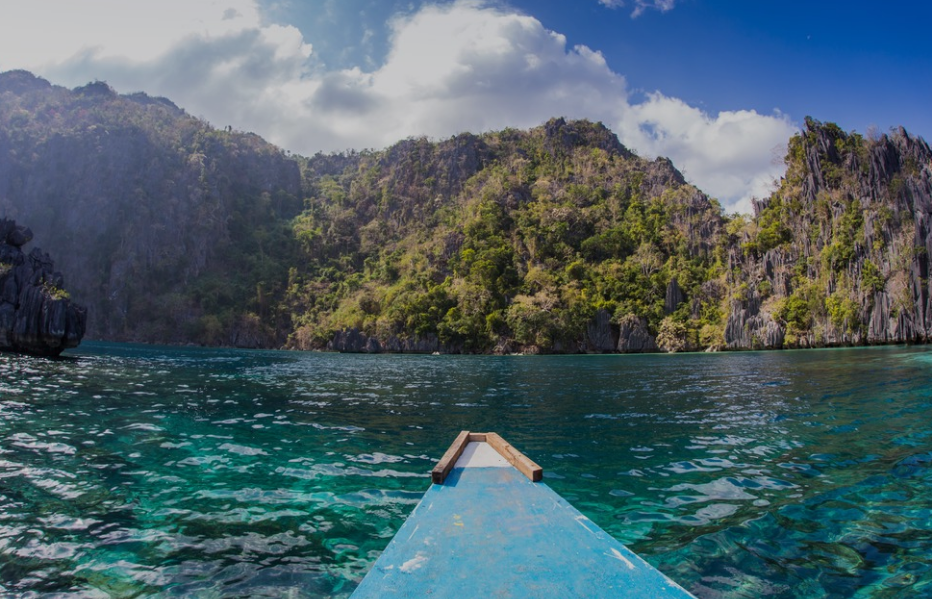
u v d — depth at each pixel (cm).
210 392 2298
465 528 462
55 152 16425
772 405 1861
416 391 2534
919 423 1437
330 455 1123
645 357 6925
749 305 8731
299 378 3275
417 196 17675
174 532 689
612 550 413
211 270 15612
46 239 15338
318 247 16512
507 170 16925
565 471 985
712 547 635
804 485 886
